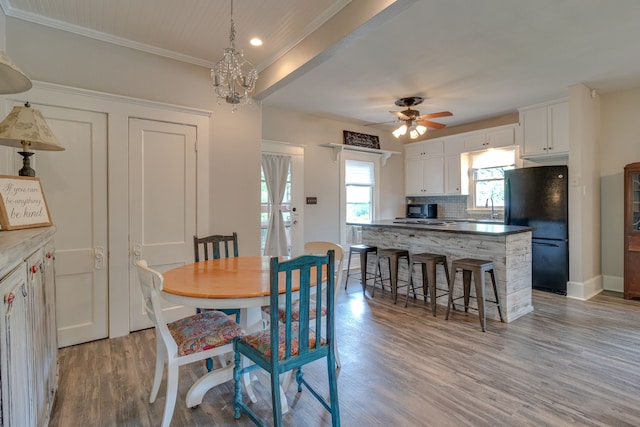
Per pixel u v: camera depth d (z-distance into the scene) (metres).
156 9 2.54
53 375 1.93
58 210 2.71
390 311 3.74
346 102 4.82
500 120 5.64
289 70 3.10
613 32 2.84
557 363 2.49
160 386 2.21
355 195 6.26
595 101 4.43
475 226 4.03
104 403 2.02
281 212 5.20
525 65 3.51
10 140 2.20
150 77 3.14
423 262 3.71
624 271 4.13
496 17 2.60
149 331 3.11
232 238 3.02
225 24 2.73
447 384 2.22
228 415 1.93
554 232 4.31
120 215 2.97
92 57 2.87
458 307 3.78
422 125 4.50
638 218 4.08
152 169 3.13
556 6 2.46
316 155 5.64
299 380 2.13
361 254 4.46
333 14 2.55
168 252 3.21
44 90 2.63
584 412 1.92
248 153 3.73
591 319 3.42
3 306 1.02
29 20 2.61
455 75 3.78
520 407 1.97
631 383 2.21
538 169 4.43
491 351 2.71
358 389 2.18
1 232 1.50
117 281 2.97
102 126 2.88
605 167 4.51
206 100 3.46
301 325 1.66
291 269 1.59
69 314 2.77
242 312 2.42
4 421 1.00
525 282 3.61
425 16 2.58
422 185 6.61
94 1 2.43
